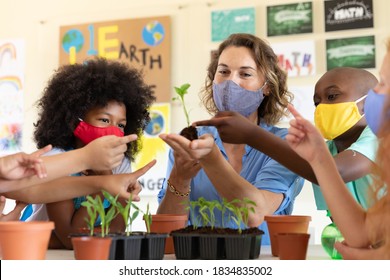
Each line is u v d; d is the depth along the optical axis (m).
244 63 1.56
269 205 1.40
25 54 3.20
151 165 1.18
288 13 2.79
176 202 1.43
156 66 2.96
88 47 3.09
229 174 1.29
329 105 1.38
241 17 2.85
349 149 1.27
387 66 0.89
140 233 1.03
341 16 2.71
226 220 1.53
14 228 0.89
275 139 1.16
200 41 2.91
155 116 2.91
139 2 3.04
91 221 0.99
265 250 1.31
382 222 0.87
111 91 1.43
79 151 1.08
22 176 1.02
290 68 2.75
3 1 3.29
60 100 1.45
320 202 1.44
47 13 3.20
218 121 1.19
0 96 3.20
